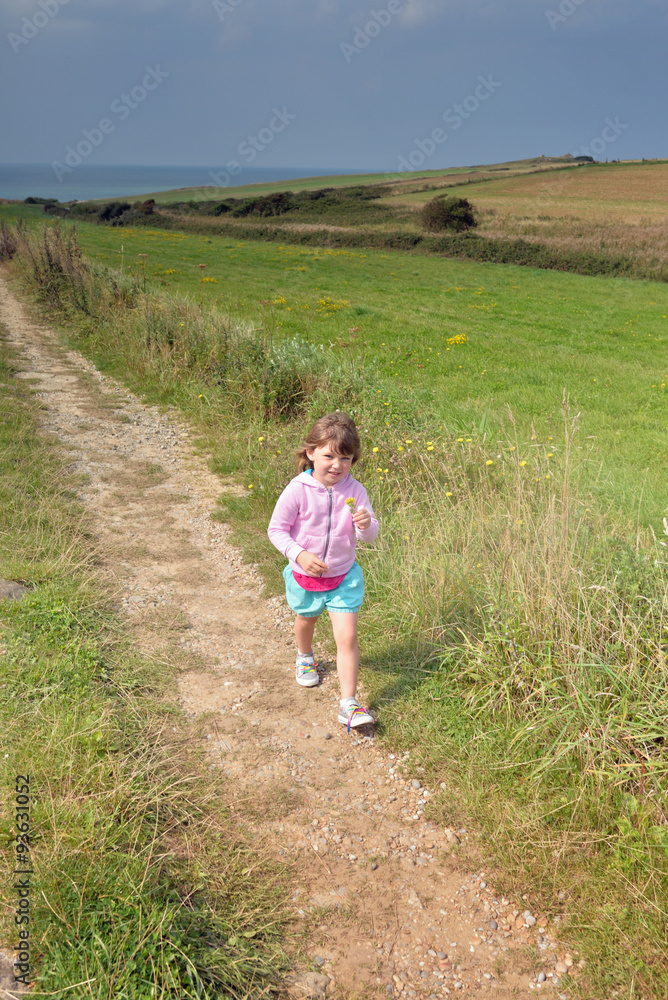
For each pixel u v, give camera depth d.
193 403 8.65
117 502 5.66
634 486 6.27
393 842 2.45
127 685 3.14
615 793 2.46
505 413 9.41
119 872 2.03
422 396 9.66
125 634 3.61
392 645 3.64
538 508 4.51
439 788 2.70
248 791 2.64
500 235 43.72
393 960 2.01
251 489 5.91
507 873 2.29
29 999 1.66
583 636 2.97
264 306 18.34
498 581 3.50
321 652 3.68
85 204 60.91
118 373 10.17
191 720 3.04
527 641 3.12
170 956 1.77
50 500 5.23
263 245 40.88
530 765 2.68
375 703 3.20
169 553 4.80
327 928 2.10
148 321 10.97
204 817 2.46
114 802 2.30
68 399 8.80
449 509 5.00
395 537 4.71
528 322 20.34
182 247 35.50
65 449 6.84
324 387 8.00
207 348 9.74
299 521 2.98
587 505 4.52
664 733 2.53
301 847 2.40
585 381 12.71
